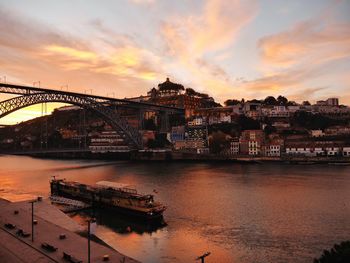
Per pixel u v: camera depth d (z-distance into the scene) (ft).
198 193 276.41
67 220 183.01
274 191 278.87
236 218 196.85
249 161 570.05
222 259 138.10
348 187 290.35
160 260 137.90
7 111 430.20
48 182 350.02
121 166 548.72
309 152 592.19
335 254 86.33
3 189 306.76
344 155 566.77
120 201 214.90
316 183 317.22
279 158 564.71
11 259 123.65
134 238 165.17
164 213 211.61
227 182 336.90
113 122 628.28
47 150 547.08
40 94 475.31
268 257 139.33
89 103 567.59
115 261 120.98
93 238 160.04
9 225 160.86
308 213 204.74
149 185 323.78
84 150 603.26
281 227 177.88
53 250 130.72
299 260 135.85
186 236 166.71
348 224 181.16
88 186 258.37
